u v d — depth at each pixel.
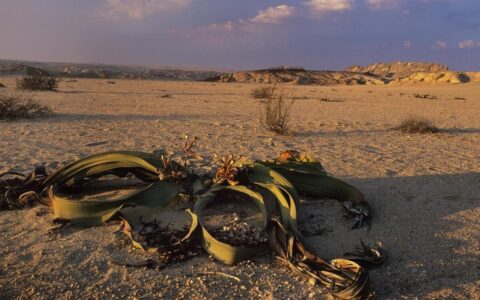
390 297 3.27
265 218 4.09
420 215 4.81
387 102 24.44
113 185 5.50
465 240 4.21
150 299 3.20
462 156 8.20
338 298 3.22
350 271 3.36
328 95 32.16
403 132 11.32
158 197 4.57
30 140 8.63
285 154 5.59
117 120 12.35
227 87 45.75
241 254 3.66
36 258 3.75
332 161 7.42
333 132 11.03
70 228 4.32
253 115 14.95
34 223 4.44
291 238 3.67
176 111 15.77
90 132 9.91
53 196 4.51
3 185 5.07
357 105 21.47
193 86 46.25
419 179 6.30
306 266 3.49
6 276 3.46
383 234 4.31
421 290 3.37
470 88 48.69
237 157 5.38
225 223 4.40
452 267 3.71
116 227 4.34
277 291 3.31
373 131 11.38
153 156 5.17
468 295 3.32
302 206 4.98
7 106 11.96
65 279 3.44
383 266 3.71
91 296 3.22
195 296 3.24
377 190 5.70
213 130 10.82
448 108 20.59
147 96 24.02
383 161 7.52
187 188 4.89
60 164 6.69
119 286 3.35
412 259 3.83
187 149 5.75
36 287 3.32
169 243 3.93
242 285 3.38
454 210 4.98
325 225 4.48
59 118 12.35
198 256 3.79
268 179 4.76
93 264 3.67
